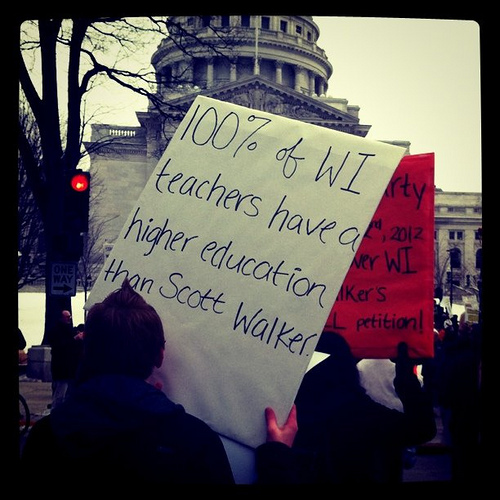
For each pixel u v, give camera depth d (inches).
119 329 64.3
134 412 60.9
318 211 66.4
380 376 101.7
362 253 91.0
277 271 65.6
